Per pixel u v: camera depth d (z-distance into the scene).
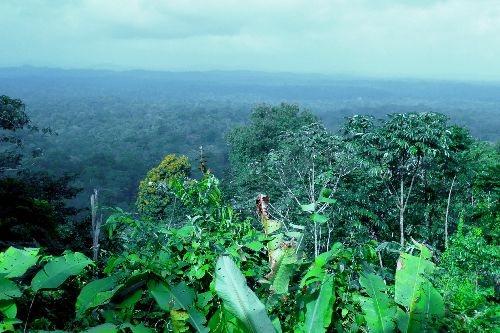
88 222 15.03
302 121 51.56
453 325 3.09
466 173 21.94
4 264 2.93
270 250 3.38
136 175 116.38
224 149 155.38
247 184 25.95
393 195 22.98
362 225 20.45
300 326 3.09
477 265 7.11
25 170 23.73
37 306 3.02
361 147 20.98
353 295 3.22
